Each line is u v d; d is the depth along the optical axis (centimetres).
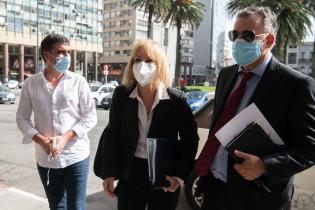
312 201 395
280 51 3341
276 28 227
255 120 208
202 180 247
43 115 310
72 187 321
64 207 332
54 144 296
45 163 317
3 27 7288
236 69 240
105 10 10288
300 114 201
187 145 270
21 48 7606
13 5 7369
